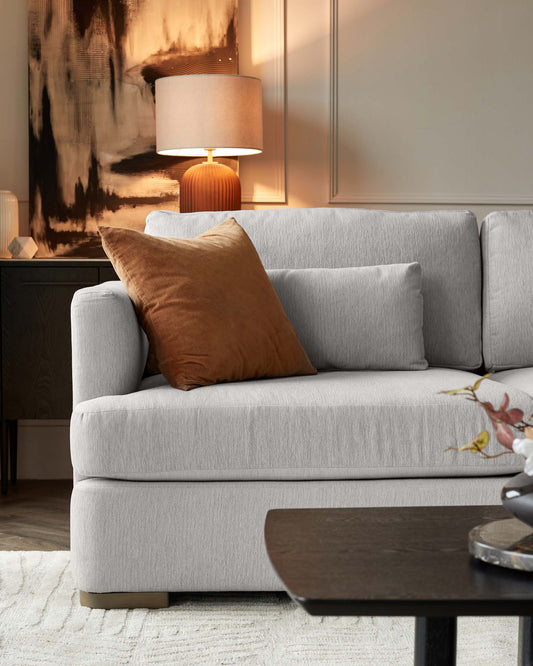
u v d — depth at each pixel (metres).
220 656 1.65
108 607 1.90
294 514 1.35
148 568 1.87
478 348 2.58
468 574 1.05
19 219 3.71
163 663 1.62
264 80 3.75
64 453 3.71
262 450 1.86
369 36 3.77
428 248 2.58
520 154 3.80
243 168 3.79
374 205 3.81
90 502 1.86
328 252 2.57
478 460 1.89
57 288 3.19
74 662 1.62
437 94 3.79
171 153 3.55
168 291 2.09
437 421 1.89
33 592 2.01
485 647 1.70
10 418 3.21
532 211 2.68
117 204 3.67
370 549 1.16
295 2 3.75
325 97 3.78
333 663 1.61
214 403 1.88
